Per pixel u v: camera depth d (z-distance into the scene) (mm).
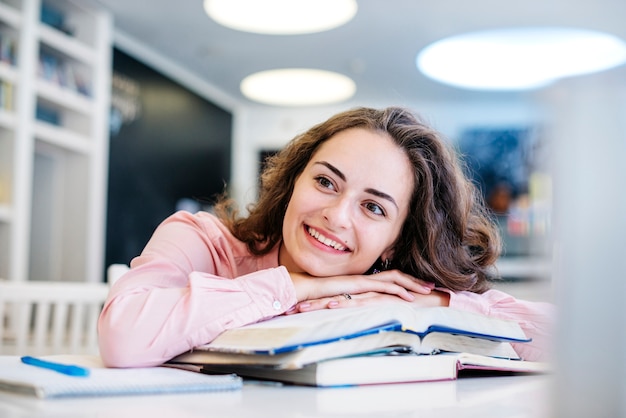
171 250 1212
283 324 818
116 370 785
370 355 793
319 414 560
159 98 6270
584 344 339
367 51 5887
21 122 4207
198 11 5133
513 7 4828
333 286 1138
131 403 603
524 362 928
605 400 337
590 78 335
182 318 898
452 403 636
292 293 964
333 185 1151
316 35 5535
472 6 4840
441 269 1236
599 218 333
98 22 5027
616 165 328
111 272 1668
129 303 917
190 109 6797
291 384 767
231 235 1339
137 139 5969
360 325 759
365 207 1149
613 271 334
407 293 1186
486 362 871
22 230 4199
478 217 1382
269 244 1329
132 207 5910
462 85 5680
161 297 925
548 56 5238
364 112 1200
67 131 4949
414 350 836
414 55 5941
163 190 6363
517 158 7398
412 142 1181
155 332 889
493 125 7512
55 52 4805
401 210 1190
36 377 689
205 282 935
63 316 1975
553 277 350
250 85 6352
